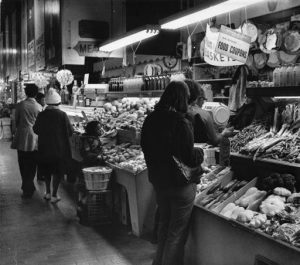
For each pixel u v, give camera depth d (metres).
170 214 3.54
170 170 3.28
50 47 12.05
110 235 4.84
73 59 10.42
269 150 3.65
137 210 4.65
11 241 4.67
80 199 5.47
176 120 3.26
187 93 3.37
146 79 8.30
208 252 3.42
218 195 3.77
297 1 7.27
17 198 6.67
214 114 4.58
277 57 7.16
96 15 10.52
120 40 8.02
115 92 9.44
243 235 3.02
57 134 6.28
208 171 4.18
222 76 9.23
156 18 10.09
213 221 3.35
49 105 6.36
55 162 6.32
